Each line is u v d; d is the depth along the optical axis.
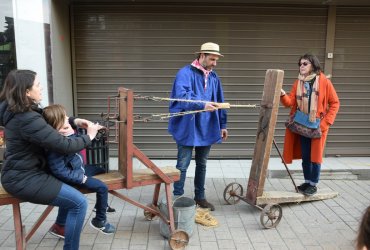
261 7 5.63
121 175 3.22
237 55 5.77
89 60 5.73
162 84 5.82
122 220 3.90
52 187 2.66
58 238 3.47
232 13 5.64
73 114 5.82
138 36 5.68
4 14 4.84
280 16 5.68
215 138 3.97
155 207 3.81
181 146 3.90
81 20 5.61
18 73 2.51
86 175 3.13
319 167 4.28
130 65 5.76
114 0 5.48
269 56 5.79
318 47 5.79
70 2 5.54
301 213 4.12
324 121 4.11
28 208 4.17
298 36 5.75
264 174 3.93
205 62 3.80
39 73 5.01
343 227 3.79
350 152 6.04
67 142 2.61
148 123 5.94
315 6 5.65
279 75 3.71
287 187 4.92
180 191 3.99
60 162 2.71
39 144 2.53
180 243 3.24
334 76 5.89
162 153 6.00
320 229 3.75
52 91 5.05
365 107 5.98
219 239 3.51
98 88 5.81
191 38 5.70
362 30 5.76
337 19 5.72
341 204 4.38
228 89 5.87
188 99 3.63
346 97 5.95
